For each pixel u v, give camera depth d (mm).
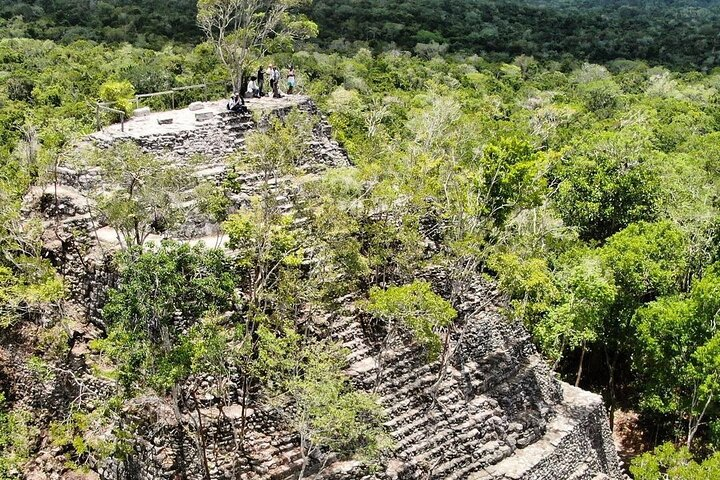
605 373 45969
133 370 21766
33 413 27234
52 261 29125
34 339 28109
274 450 25297
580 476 31609
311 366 23141
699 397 33312
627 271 38406
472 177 31922
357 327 28953
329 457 25594
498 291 33094
